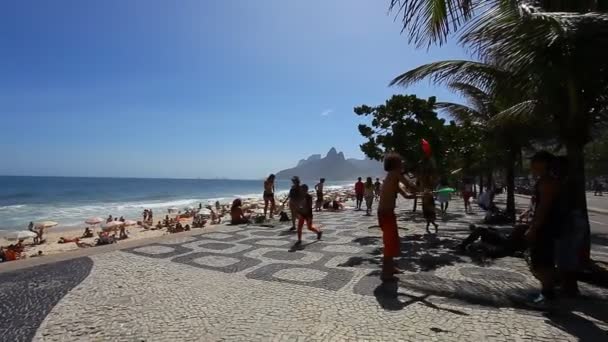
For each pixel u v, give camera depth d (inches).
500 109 453.4
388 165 211.8
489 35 170.7
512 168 531.5
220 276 219.8
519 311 156.6
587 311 155.3
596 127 268.5
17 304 173.2
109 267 242.4
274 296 181.6
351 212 678.5
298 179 424.8
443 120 528.1
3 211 1363.2
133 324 148.9
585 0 195.3
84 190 3061.0
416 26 178.4
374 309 161.0
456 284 197.0
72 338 136.9
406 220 516.1
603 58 159.2
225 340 133.2
